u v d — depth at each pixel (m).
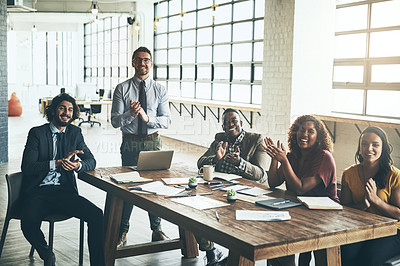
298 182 2.77
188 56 11.52
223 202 2.61
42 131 3.39
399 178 2.63
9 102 16.00
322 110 7.34
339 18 7.26
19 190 3.26
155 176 3.31
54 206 3.23
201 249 3.31
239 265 2.08
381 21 6.57
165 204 2.54
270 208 2.48
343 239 2.12
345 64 7.17
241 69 9.49
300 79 7.11
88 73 18.19
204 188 2.95
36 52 19.39
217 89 10.32
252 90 9.14
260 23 8.87
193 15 11.21
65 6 13.34
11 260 3.52
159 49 12.99
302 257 2.87
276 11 7.25
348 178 2.78
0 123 7.55
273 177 2.98
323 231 2.08
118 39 14.98
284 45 7.13
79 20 16.44
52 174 3.39
